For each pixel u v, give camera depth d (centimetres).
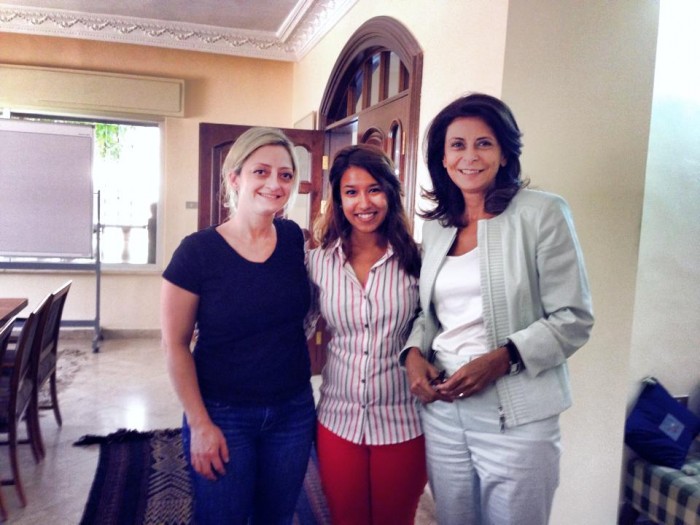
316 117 464
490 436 127
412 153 267
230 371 134
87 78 498
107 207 538
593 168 204
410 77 269
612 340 212
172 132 525
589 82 201
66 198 466
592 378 212
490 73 201
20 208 458
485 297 125
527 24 194
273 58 535
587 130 202
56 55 498
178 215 532
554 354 120
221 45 520
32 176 458
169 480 260
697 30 245
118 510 232
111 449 290
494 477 126
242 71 538
